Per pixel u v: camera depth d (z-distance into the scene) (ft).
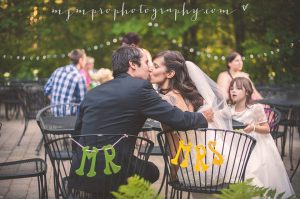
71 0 44.21
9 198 16.51
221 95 13.99
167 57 13.53
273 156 15.19
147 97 11.66
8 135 28.30
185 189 12.61
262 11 39.86
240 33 42.47
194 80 13.67
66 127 17.24
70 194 11.89
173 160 11.85
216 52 45.85
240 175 12.66
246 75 25.35
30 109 25.95
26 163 14.69
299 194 17.04
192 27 45.14
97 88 12.05
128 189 8.07
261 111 15.29
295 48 38.86
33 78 41.98
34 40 42.57
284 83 38.42
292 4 39.37
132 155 11.82
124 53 12.12
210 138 13.43
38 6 41.39
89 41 46.78
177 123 11.75
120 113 11.63
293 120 22.00
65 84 24.62
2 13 41.04
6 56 41.09
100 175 11.38
